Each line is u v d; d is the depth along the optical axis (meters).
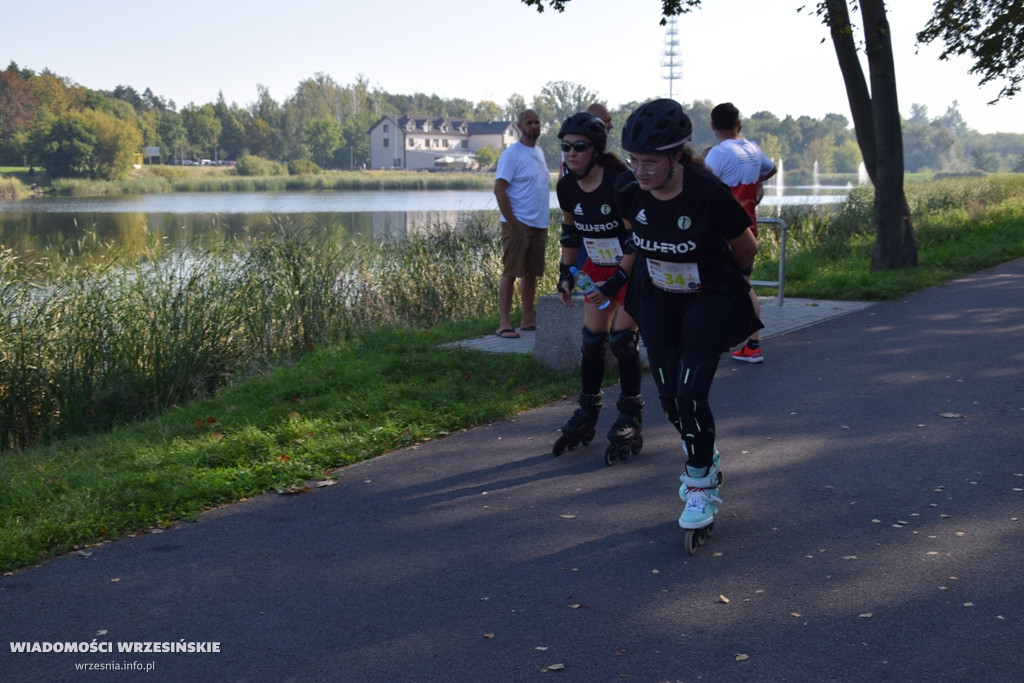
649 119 3.68
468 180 96.38
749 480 4.73
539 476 4.92
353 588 3.66
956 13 16.83
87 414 7.73
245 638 3.29
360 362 7.70
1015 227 17.67
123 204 50.31
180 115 144.75
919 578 3.54
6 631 3.39
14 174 86.50
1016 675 2.86
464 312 11.48
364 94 175.50
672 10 13.63
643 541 4.01
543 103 132.00
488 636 3.24
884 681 2.86
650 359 4.25
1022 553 3.72
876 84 12.20
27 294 8.71
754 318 4.11
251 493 4.81
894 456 4.99
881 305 9.96
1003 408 5.79
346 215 36.75
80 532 4.21
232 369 8.85
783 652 3.04
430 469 5.12
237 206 47.38
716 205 3.79
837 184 109.44
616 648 3.12
